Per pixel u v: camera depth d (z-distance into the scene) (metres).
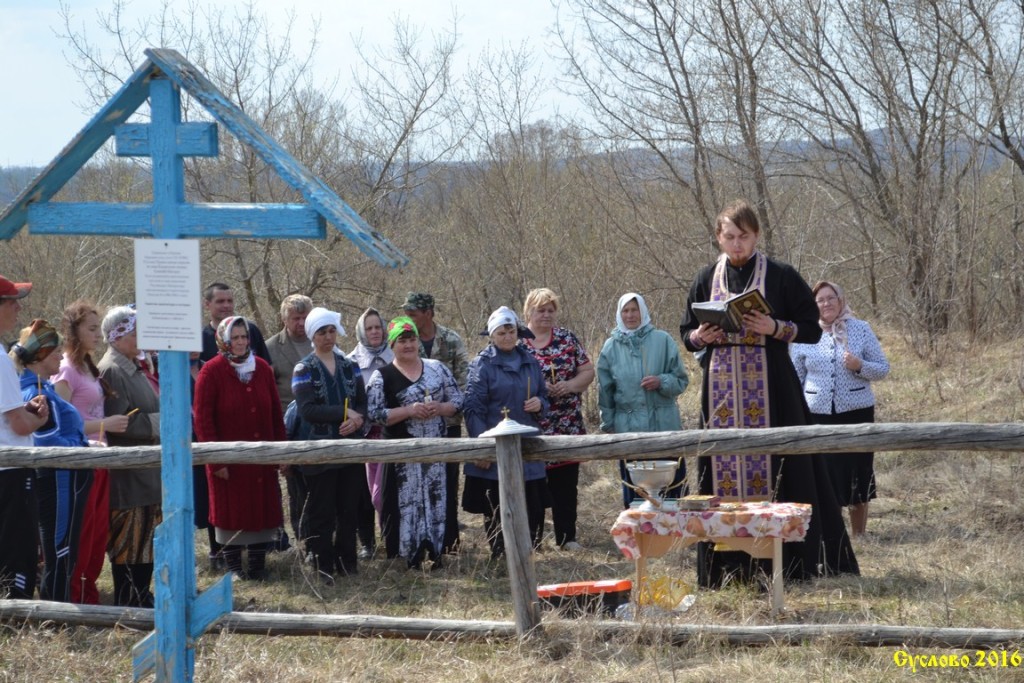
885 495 9.34
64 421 6.12
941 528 8.08
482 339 15.01
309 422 7.37
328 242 16.61
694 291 6.67
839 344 7.82
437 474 7.57
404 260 3.53
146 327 3.95
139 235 3.99
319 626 5.17
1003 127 16.30
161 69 3.81
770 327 6.12
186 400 4.02
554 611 5.23
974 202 15.30
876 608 5.74
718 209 16.91
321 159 17.25
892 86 16.36
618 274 15.76
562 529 8.02
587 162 16.78
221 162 16.77
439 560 7.54
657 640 4.93
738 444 4.79
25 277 16.91
